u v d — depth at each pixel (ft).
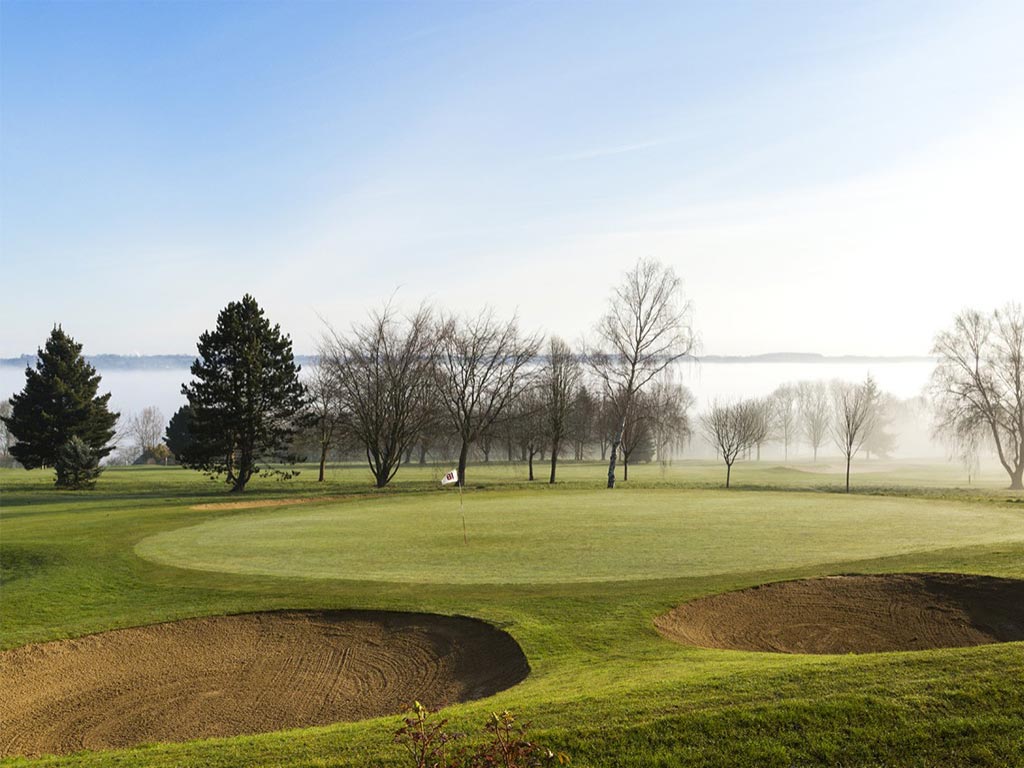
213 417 152.46
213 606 50.72
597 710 26.37
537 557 63.36
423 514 97.91
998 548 60.08
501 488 142.10
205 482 183.62
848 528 77.30
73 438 169.89
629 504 107.24
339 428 171.63
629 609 45.60
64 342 200.44
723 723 24.80
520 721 25.80
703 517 89.30
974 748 22.98
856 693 26.35
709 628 44.11
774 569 55.52
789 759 22.90
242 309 156.87
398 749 24.23
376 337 163.32
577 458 327.47
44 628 47.32
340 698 37.50
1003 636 42.14
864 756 22.93
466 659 40.40
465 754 22.99
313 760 23.99
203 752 25.73
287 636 46.06
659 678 30.66
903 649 40.86
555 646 39.42
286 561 64.28
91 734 34.32
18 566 65.46
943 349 183.52
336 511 103.40
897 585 50.31
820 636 42.93
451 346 168.45
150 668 42.11
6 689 39.37
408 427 166.71
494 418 174.50
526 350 173.27
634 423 159.33
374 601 49.75
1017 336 176.24
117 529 84.12
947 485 189.47
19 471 254.27
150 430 395.75
